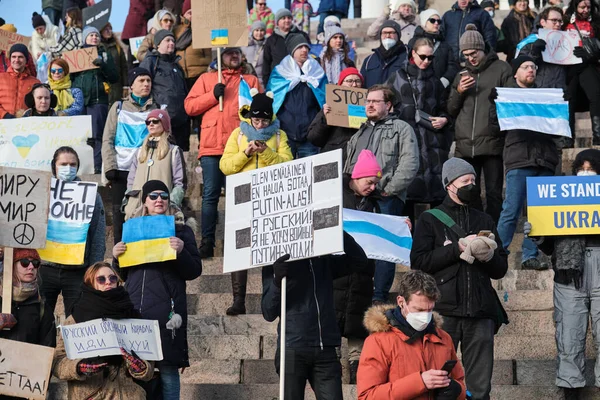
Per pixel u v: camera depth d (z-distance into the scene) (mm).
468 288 11484
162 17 19469
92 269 11188
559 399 12570
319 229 10648
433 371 9633
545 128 14812
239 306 14086
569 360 12508
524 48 17766
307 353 10891
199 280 15180
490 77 15664
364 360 9898
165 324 11820
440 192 15508
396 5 21219
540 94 14969
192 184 18078
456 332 11555
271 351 13438
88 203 13086
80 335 10961
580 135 19250
